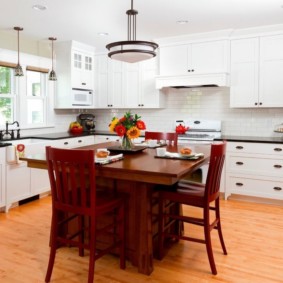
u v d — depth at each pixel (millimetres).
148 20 3736
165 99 5188
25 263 2422
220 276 2225
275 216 3508
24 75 4629
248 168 4035
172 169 2041
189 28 4098
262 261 2445
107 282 2146
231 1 3115
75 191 2072
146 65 5020
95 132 5336
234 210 3727
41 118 5078
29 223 3275
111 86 5359
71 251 2637
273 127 4434
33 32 4297
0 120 4410
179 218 2396
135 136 2842
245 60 4238
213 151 2180
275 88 4094
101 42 4902
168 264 2406
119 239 2408
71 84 4965
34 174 4027
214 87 4797
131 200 2363
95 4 3184
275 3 3174
